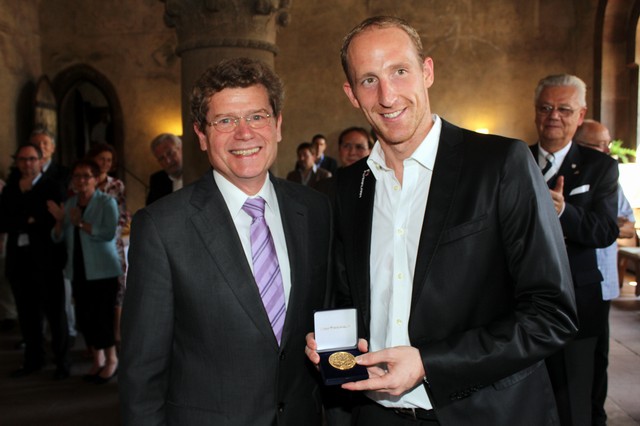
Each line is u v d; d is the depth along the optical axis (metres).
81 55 10.69
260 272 1.48
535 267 1.29
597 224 2.16
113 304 4.23
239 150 1.44
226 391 1.40
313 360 1.38
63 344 4.34
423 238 1.37
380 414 1.57
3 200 4.48
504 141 1.40
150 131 10.75
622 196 3.06
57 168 5.09
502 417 1.35
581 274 2.23
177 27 3.90
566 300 1.29
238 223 1.52
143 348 1.37
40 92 9.98
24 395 4.02
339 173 1.74
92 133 11.09
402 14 10.47
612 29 8.95
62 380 4.31
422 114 1.42
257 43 3.78
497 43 10.36
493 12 10.34
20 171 4.62
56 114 10.48
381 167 1.55
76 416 3.65
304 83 10.60
